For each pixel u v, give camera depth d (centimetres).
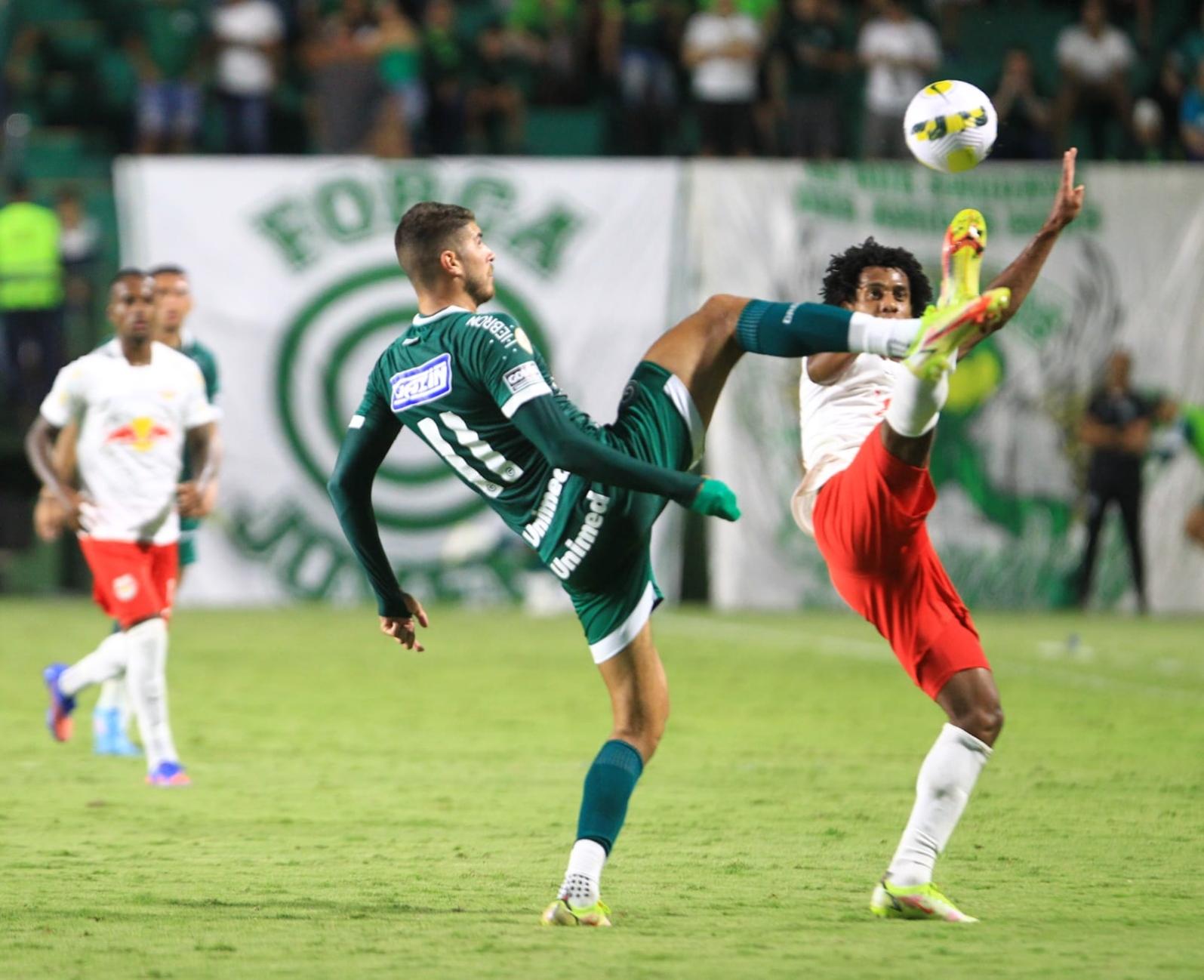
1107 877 2022
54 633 5378
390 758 3066
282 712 3712
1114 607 6712
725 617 6359
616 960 1545
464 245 1775
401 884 1956
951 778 1766
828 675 4484
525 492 1753
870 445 1756
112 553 2822
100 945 1620
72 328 6619
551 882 1973
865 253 2031
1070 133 7594
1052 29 8181
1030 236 6762
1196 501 6750
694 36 7212
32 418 6525
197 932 1686
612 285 6694
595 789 1741
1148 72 8044
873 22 7269
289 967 1521
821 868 2070
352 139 7150
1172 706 3866
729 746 3228
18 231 6488
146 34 7606
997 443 6700
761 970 1503
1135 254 6781
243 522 6556
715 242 6700
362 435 1833
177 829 2353
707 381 1777
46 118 7669
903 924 1733
